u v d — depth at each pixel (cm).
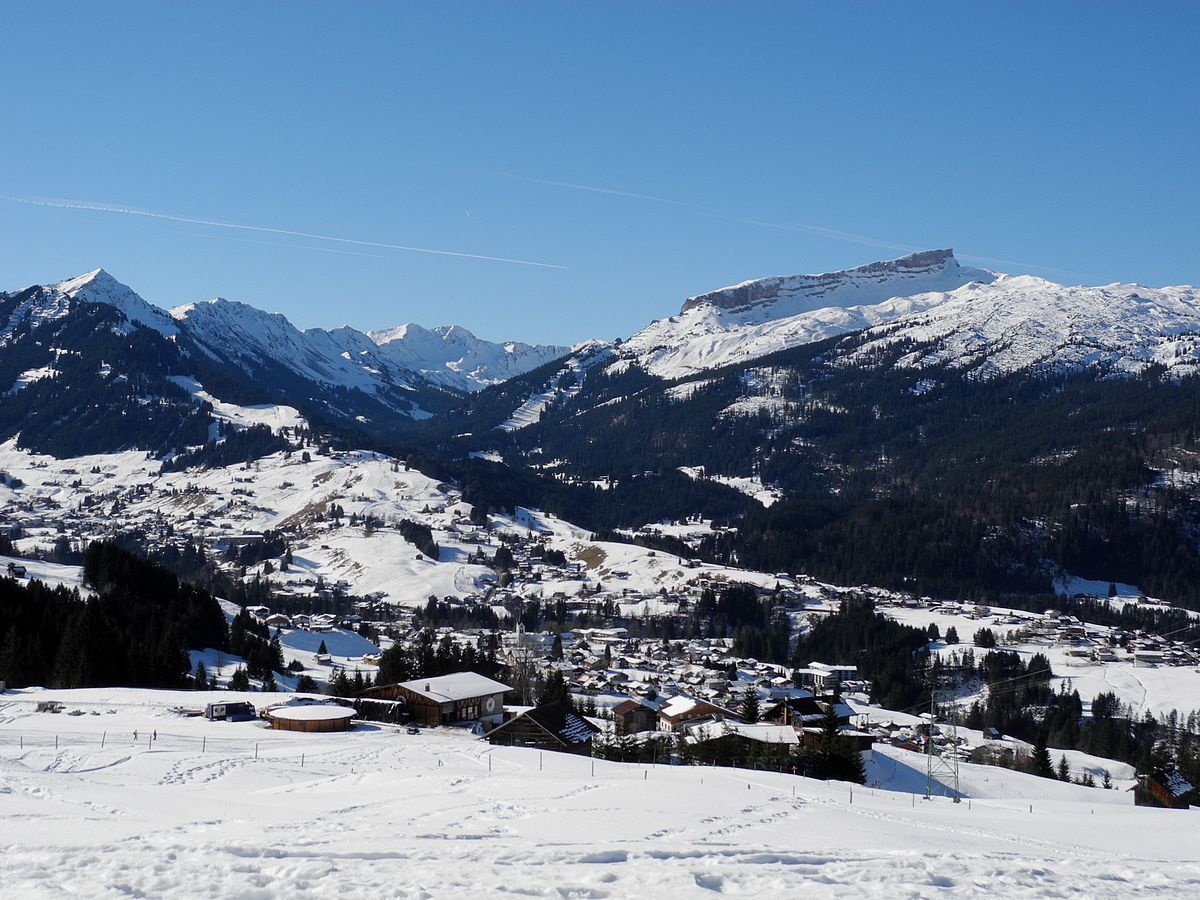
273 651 17225
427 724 11006
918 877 3497
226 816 4869
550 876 3169
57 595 15750
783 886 3206
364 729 10031
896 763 11181
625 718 13062
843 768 9181
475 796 5794
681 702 13450
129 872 2938
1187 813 7706
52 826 4188
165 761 7256
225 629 18750
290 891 2802
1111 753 15125
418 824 4606
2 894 2688
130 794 5600
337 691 12862
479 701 11450
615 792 5925
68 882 2808
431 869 3173
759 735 10144
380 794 5984
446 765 7581
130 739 8425
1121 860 4609
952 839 5031
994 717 16962
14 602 14662
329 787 6388
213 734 9075
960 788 10531
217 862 3123
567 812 5056
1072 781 12850
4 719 9581
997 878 3609
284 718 9869
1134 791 10900
